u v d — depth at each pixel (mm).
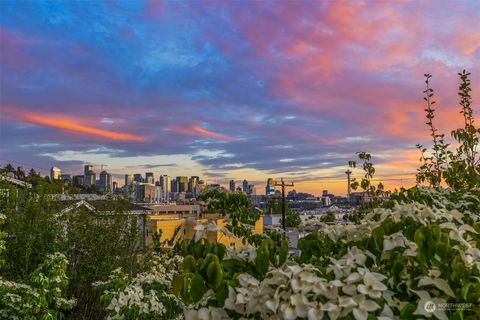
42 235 8773
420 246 1672
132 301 4309
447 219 2154
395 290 1717
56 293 6191
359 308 1443
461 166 4516
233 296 1673
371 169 5102
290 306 1481
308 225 2875
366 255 1899
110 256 9273
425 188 3623
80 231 9383
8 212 8555
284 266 1947
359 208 4762
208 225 2271
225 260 2072
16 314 5793
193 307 1876
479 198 3436
